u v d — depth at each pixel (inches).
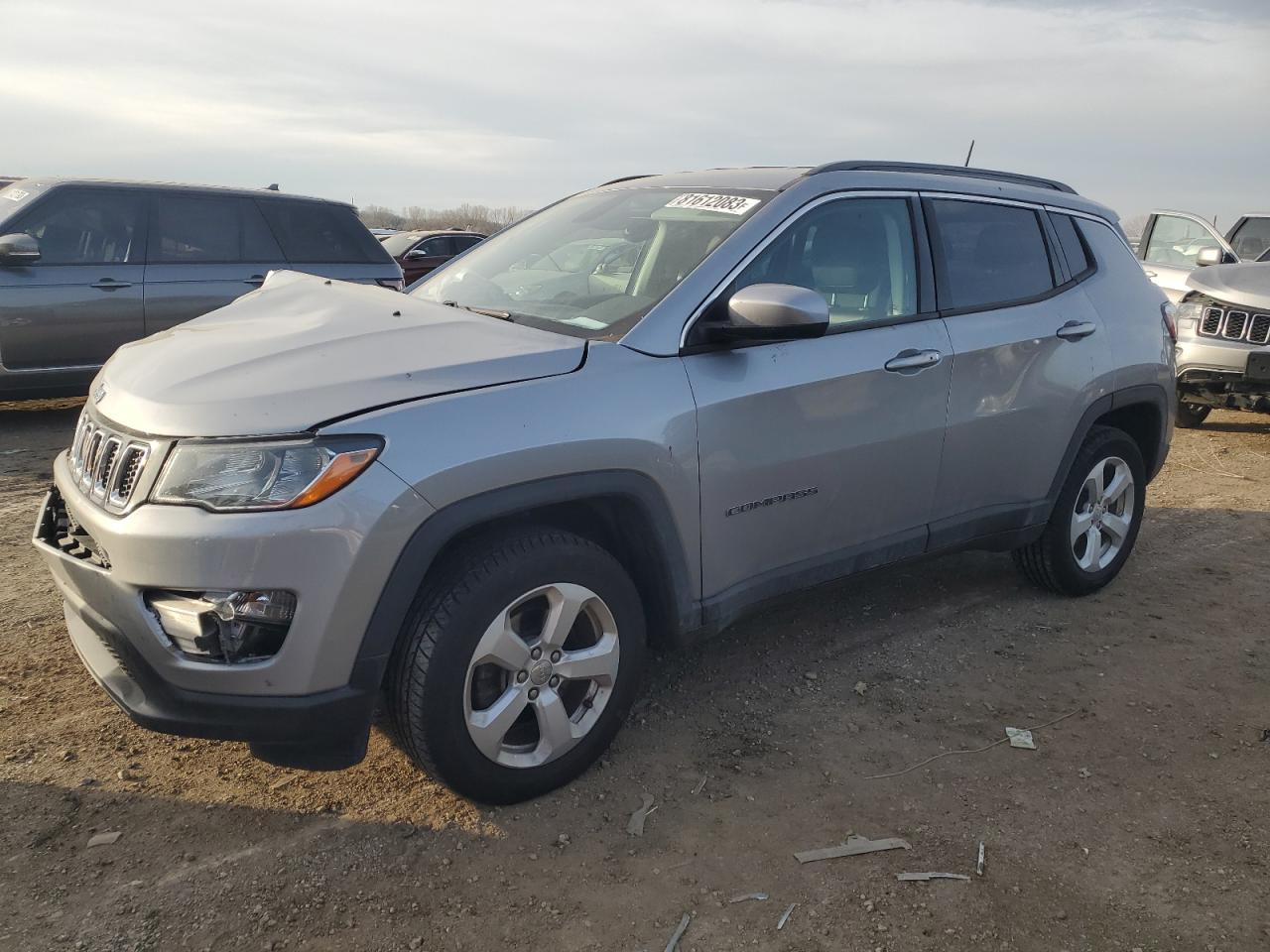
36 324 283.0
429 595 98.7
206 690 91.7
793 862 100.8
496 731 103.0
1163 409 181.2
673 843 103.3
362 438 91.4
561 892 95.3
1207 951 90.0
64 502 109.8
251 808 107.3
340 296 131.1
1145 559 198.7
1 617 152.9
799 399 123.1
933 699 137.5
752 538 123.3
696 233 128.3
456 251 696.4
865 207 138.4
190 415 92.8
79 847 99.5
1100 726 131.3
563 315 123.9
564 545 105.3
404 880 96.5
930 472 142.1
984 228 154.5
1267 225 413.1
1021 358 151.5
